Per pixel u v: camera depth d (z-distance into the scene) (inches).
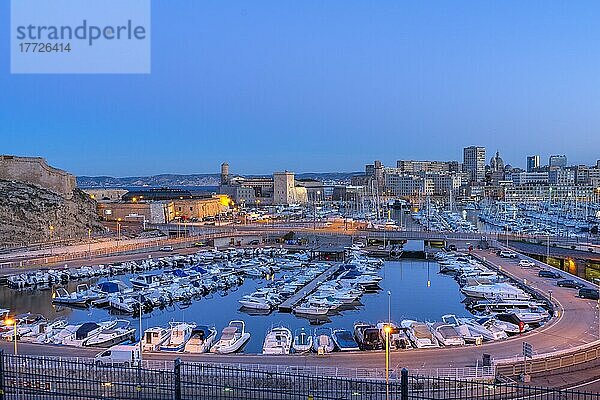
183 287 3191.4
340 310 2866.6
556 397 1341.0
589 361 1652.3
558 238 5147.6
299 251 4722.0
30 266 3794.3
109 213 6815.9
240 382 1382.9
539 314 2432.3
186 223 6609.3
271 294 3002.0
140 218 6707.7
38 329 2207.2
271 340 2073.1
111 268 3796.8
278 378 1421.0
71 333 2149.4
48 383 1243.8
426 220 7701.8
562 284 3002.0
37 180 5880.9
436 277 3794.3
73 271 3634.4
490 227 7076.8
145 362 1601.9
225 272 3764.8
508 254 4158.5
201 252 4544.8
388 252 4702.3
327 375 1499.8
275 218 7662.4
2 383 1064.2
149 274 3730.3
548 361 1637.6
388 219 7770.7
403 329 2180.1
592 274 3683.6
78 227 5654.5
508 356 1720.0
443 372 1531.7
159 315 2755.9
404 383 962.7
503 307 2704.2
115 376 1398.9
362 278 3511.3
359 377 1494.8
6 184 5462.6
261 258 4343.0
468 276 3435.0
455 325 2194.9
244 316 2743.6
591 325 2105.1
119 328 2335.1
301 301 2906.0
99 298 2950.3
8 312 2539.4
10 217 5029.5
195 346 1984.5
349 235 5255.9
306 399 1294.3
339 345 1974.7
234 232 5506.9
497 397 1350.9
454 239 4992.6
